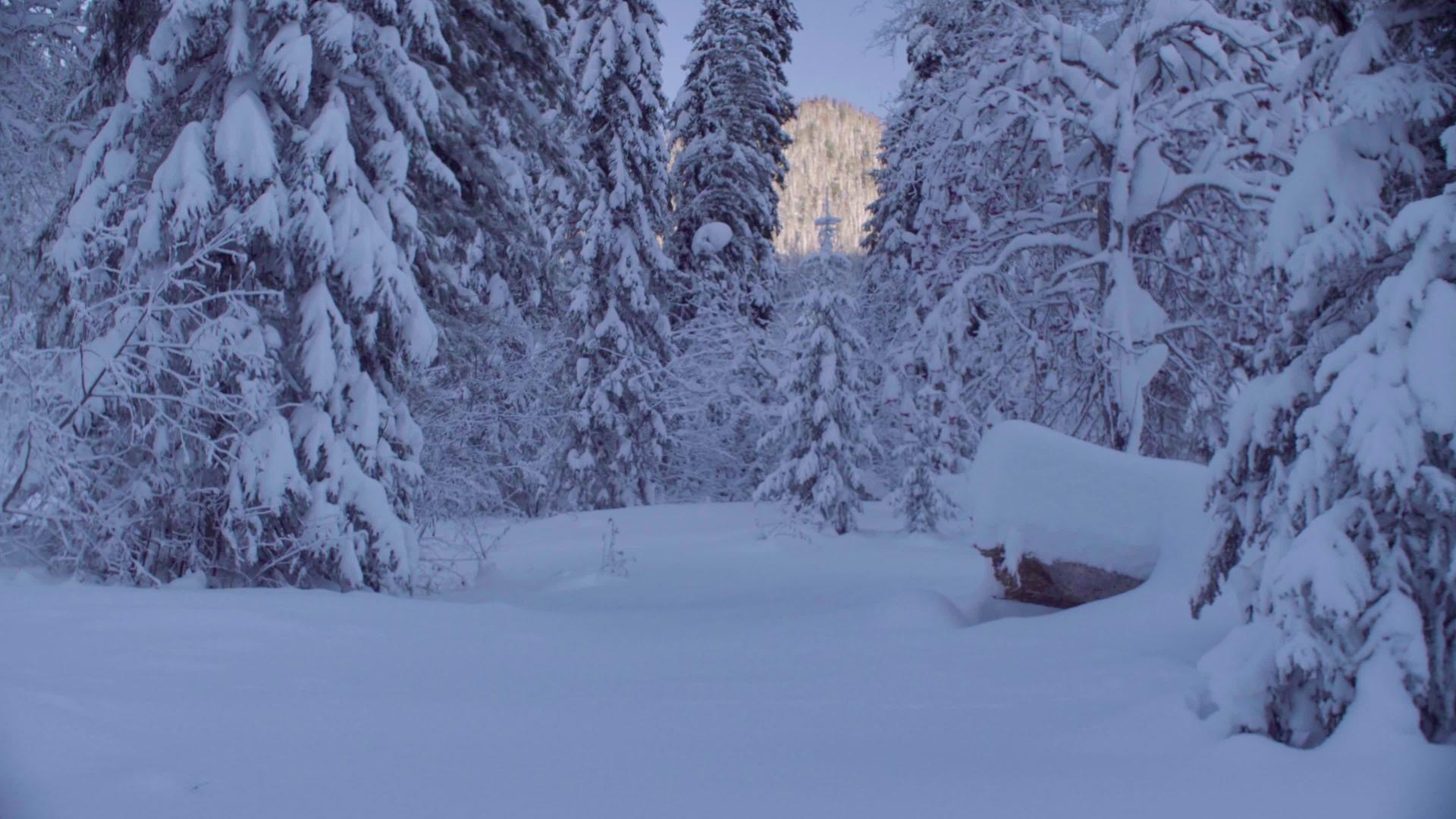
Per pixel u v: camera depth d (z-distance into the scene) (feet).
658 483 80.48
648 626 20.62
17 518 24.72
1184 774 9.43
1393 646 10.66
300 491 25.82
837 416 54.19
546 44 44.19
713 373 82.23
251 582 27.30
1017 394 50.37
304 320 26.96
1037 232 49.57
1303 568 11.09
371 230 27.35
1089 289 47.57
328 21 27.58
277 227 25.77
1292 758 9.57
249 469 25.57
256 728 10.49
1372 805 8.34
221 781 8.70
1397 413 10.98
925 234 54.39
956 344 47.98
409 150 30.76
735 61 89.56
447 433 40.96
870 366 73.41
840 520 53.42
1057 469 21.94
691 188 92.32
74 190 27.96
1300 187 13.28
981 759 10.24
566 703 12.79
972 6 55.62
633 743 10.84
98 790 8.08
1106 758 10.12
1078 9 54.60
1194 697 11.69
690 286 88.89
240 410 25.36
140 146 28.37
